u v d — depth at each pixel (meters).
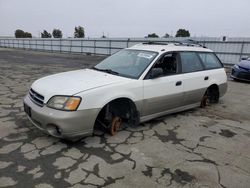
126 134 3.95
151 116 4.27
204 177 2.85
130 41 24.16
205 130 4.35
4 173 2.71
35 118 3.37
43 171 2.78
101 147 3.45
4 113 4.66
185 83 4.73
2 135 3.67
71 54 28.42
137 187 2.59
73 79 3.74
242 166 3.15
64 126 3.12
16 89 6.93
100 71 4.34
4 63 15.00
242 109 5.91
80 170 2.85
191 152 3.46
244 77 10.16
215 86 5.82
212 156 3.38
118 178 2.73
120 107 3.94
